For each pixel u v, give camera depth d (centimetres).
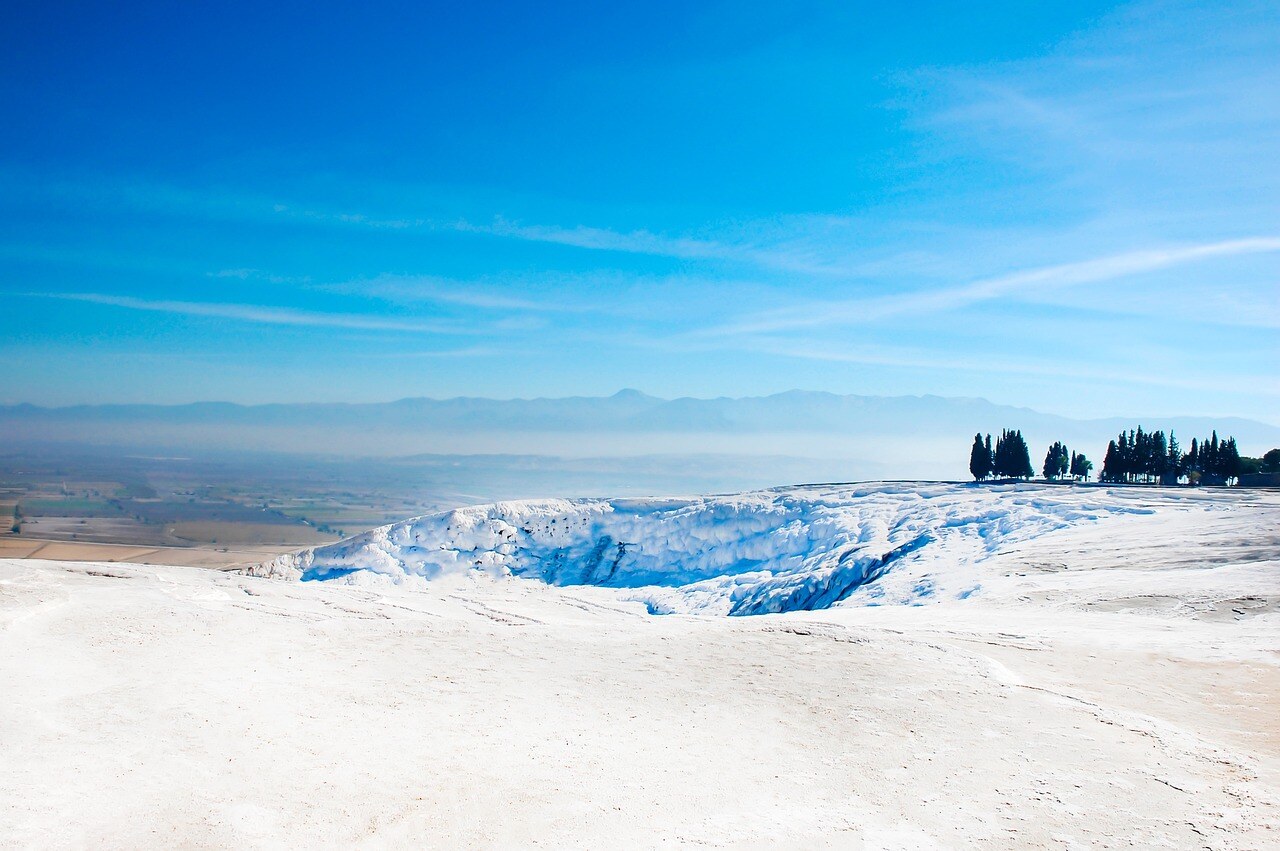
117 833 802
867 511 5869
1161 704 1266
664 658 1575
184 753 1017
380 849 789
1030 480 8038
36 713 1134
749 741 1105
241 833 812
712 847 796
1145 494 5575
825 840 811
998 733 1114
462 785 948
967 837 812
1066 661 1542
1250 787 919
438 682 1405
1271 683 1374
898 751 1056
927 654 1548
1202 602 2202
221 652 1545
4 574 2330
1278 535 3094
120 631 1642
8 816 817
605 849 792
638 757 1047
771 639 1709
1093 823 838
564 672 1477
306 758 1023
